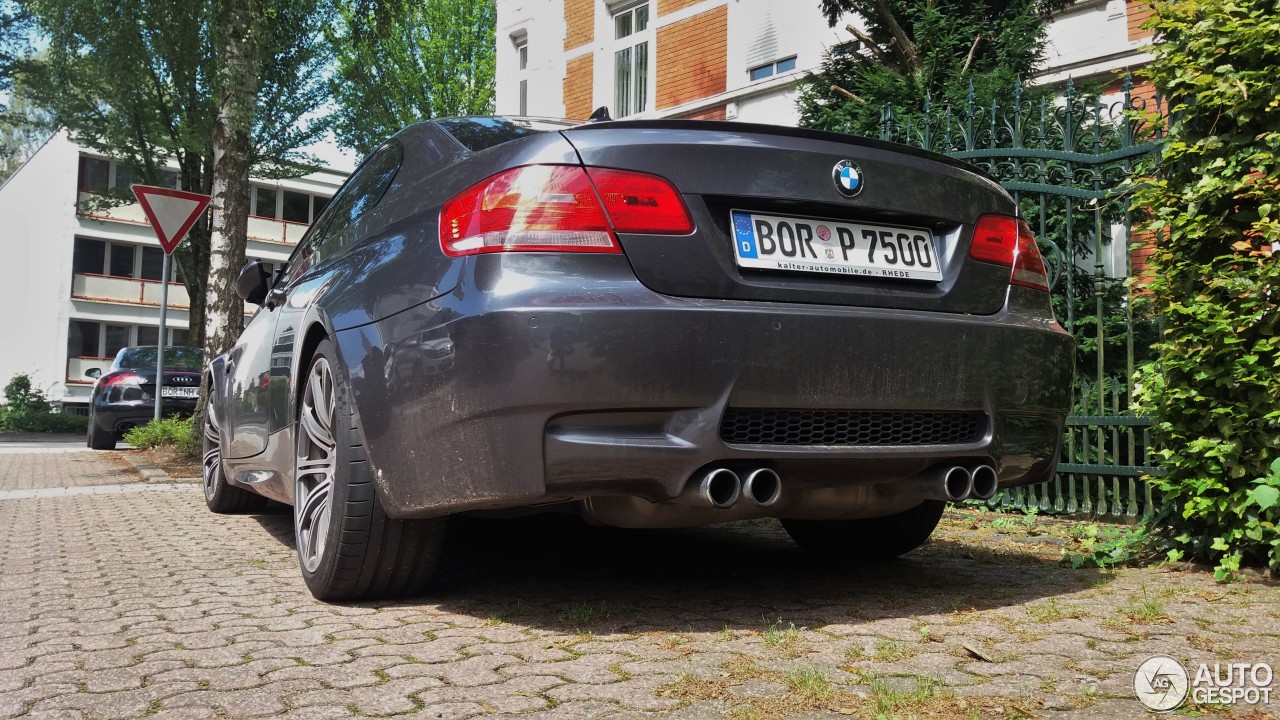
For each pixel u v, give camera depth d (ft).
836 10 31.09
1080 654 7.31
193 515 17.76
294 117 64.08
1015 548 13.03
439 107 90.94
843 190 8.40
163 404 41.34
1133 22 32.27
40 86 69.21
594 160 7.71
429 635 8.18
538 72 58.39
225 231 31.83
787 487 8.20
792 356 7.72
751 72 46.24
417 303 8.14
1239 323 10.84
